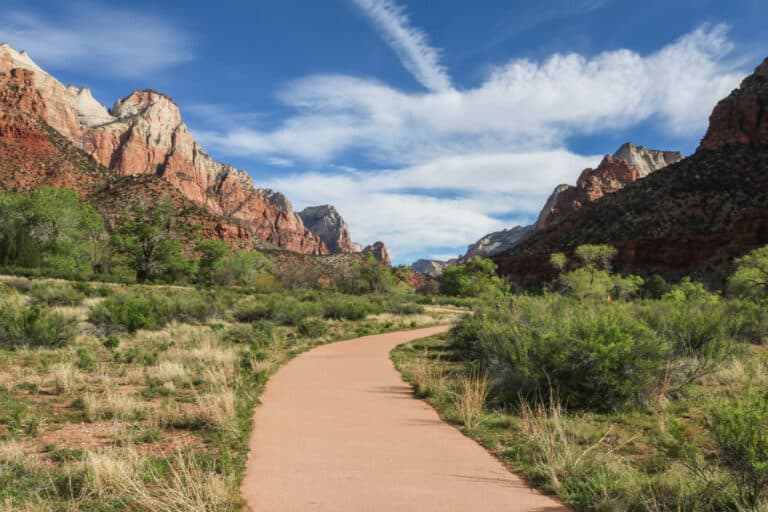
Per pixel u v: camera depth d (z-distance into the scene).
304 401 8.64
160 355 13.55
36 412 7.39
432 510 3.89
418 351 17.25
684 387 9.32
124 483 4.25
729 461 4.41
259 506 3.88
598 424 7.46
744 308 18.62
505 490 4.48
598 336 8.76
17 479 4.55
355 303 34.28
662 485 4.45
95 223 63.50
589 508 4.07
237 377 10.09
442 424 7.22
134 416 7.32
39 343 14.55
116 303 21.95
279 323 26.50
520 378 9.48
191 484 3.91
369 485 4.46
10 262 51.38
